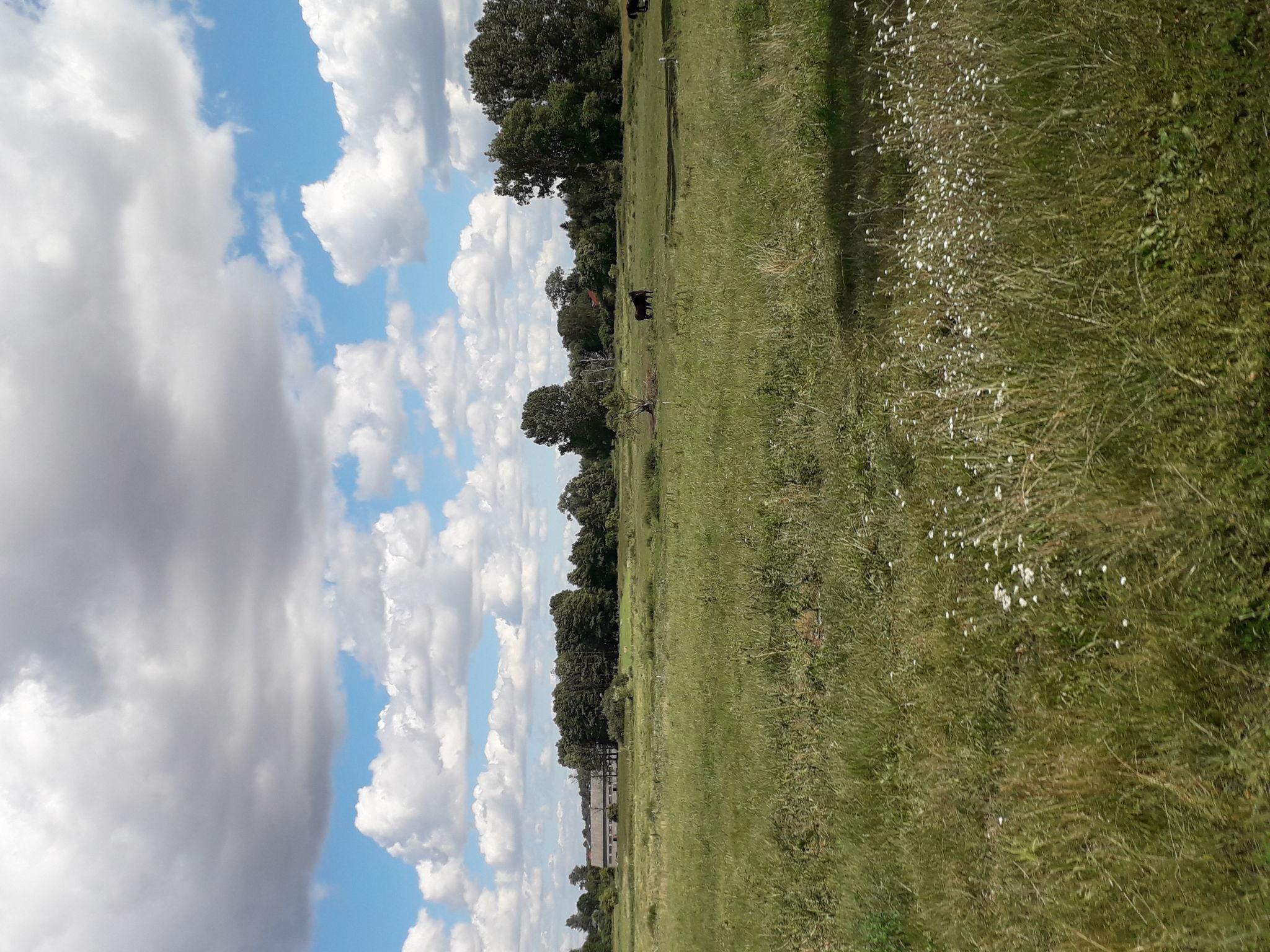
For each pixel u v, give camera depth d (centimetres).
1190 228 604
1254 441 562
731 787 1289
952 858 805
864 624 974
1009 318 755
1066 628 688
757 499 1261
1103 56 674
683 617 1509
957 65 830
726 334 1391
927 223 869
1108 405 660
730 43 1395
